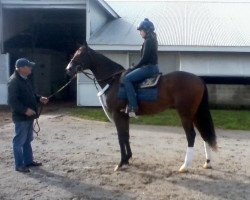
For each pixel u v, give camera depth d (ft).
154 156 35.09
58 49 96.89
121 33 74.13
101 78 31.45
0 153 35.63
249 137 47.73
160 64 73.26
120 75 30.96
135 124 55.11
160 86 29.73
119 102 30.35
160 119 57.62
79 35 95.25
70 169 30.60
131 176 28.86
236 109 71.82
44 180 27.99
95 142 41.39
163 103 29.84
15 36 81.87
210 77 78.02
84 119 57.98
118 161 33.17
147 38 29.55
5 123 52.60
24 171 29.81
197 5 92.38
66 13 83.05
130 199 24.35
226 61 71.92
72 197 24.72
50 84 92.53
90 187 26.50
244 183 27.55
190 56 72.28
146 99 29.71
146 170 30.37
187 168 30.01
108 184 27.12
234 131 52.47
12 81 28.91
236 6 91.81
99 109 67.51
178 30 76.33
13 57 83.30
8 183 27.32
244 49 69.51
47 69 91.97
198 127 30.42
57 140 42.11
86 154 35.63
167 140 43.73
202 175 29.27
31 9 74.02
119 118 30.81
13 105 28.86
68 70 31.68
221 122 57.41
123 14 86.07
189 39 72.08
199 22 81.15
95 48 69.26
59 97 94.27
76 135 45.37
